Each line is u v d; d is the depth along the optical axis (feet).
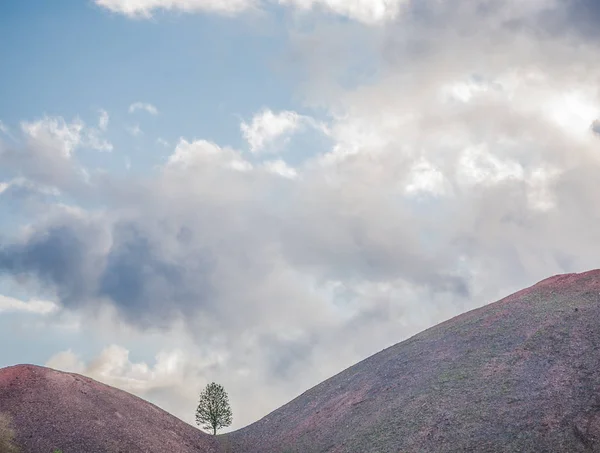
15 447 163.12
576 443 138.00
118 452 174.60
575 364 167.02
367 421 187.62
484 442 148.46
